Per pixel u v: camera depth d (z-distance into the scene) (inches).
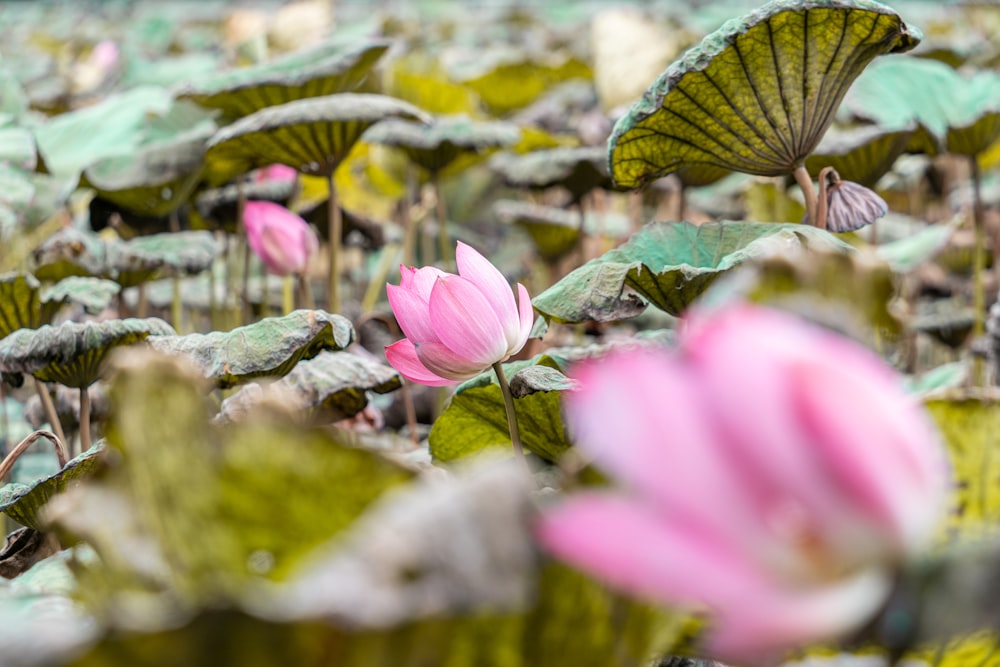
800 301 89.7
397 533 71.7
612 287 149.3
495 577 71.3
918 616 67.3
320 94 194.7
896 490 65.0
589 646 85.4
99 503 91.9
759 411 63.8
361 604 69.2
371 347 205.2
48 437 152.5
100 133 205.5
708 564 63.3
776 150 157.8
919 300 263.9
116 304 214.5
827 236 152.6
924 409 110.0
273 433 83.0
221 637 69.2
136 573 89.7
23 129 189.0
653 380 65.9
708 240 155.1
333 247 183.9
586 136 308.2
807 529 65.4
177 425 84.4
